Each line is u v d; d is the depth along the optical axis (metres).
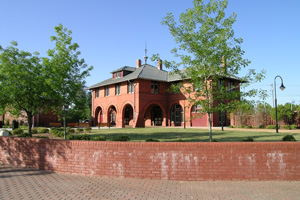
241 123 26.69
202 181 6.58
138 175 6.89
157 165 6.82
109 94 35.16
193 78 10.07
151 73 32.25
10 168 8.19
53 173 7.51
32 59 13.73
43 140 8.04
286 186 6.09
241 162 6.64
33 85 13.38
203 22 10.07
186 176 6.68
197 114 10.82
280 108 25.31
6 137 9.05
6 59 12.95
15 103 14.41
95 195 5.49
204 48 9.70
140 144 6.95
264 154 6.64
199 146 6.73
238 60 9.59
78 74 13.41
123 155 7.01
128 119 36.31
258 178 6.59
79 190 5.85
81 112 14.12
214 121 28.86
